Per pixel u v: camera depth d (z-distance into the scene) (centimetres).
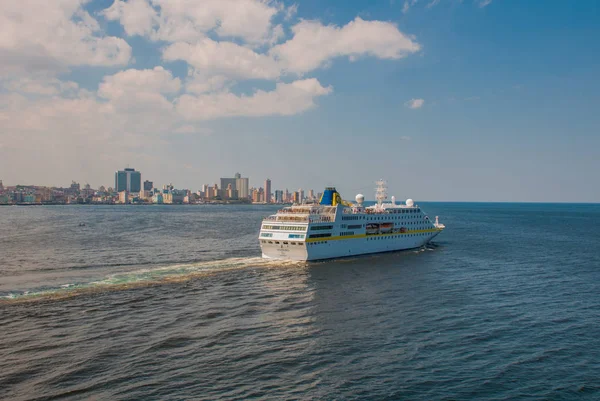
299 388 3381
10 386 3328
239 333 4559
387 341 4381
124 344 4191
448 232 16038
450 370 3722
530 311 5434
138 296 5919
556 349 4184
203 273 7519
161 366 3722
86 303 5538
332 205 9588
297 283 6900
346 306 5631
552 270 8181
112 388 3325
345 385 3444
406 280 7219
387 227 10231
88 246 11025
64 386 3344
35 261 8619
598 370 3722
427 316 5216
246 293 6216
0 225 17800
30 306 5375
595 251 10812
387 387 3416
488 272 7962
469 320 5059
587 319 5112
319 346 4231
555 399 3244
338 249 9156
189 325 4778
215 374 3597
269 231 8981
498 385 3459
